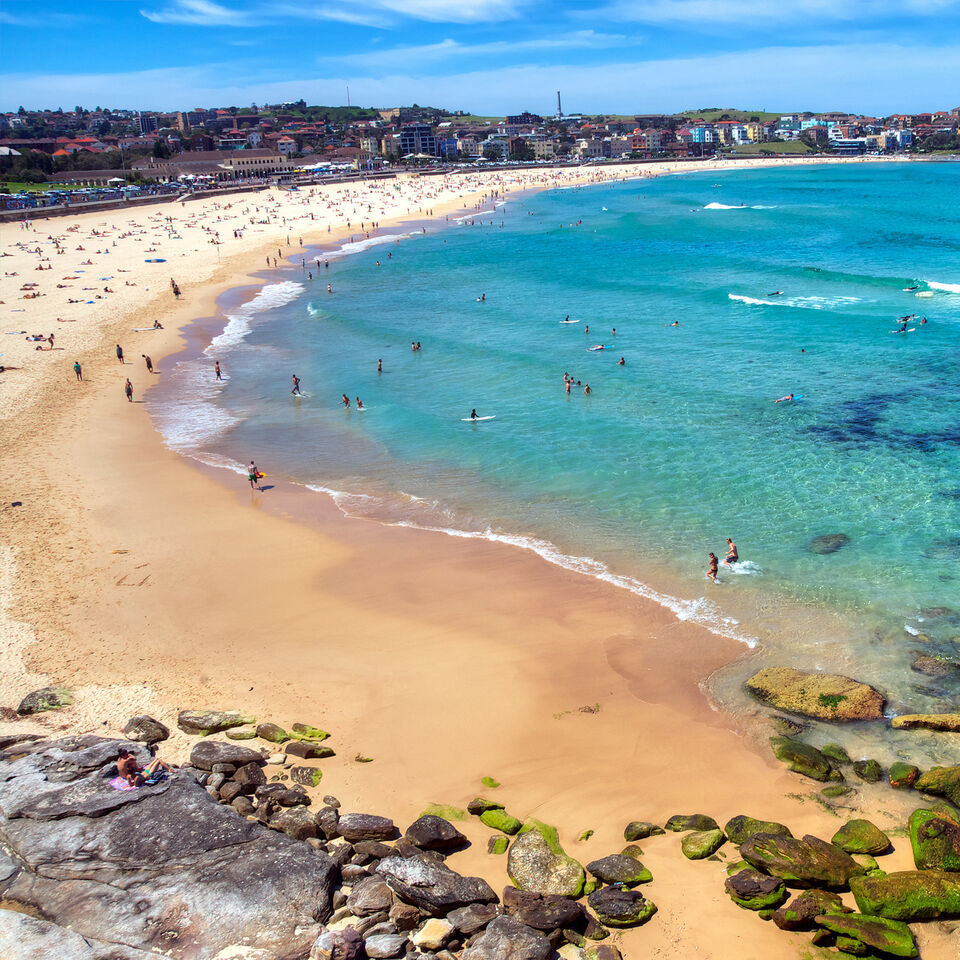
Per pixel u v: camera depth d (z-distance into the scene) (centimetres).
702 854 1580
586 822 1688
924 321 6028
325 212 16488
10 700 2050
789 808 1720
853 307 6750
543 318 6962
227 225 14062
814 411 4319
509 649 2323
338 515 3303
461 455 3969
